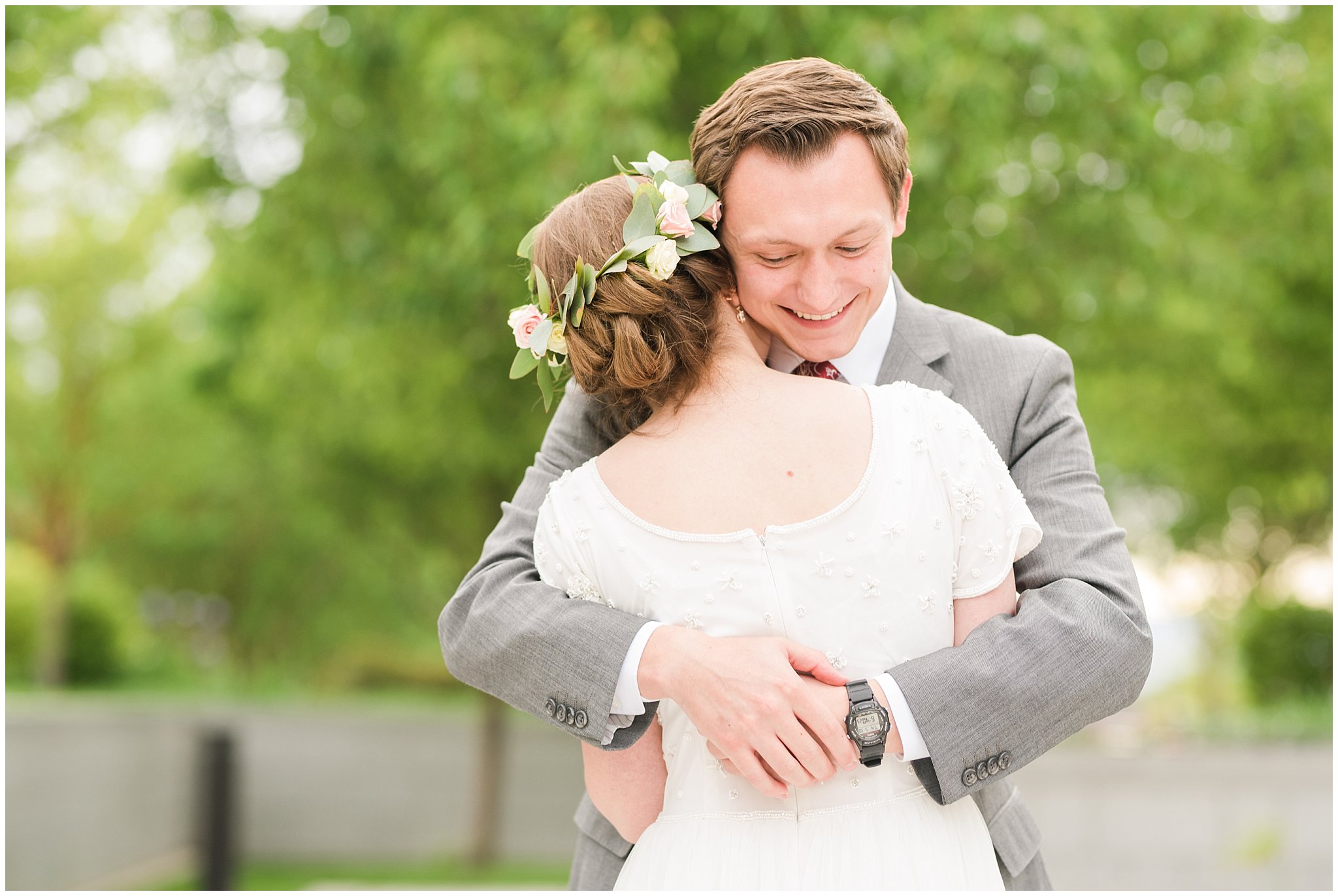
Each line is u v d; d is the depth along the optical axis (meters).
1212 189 5.89
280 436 7.78
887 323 1.88
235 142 6.47
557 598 1.56
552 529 1.58
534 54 5.08
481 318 5.82
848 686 1.41
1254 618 12.08
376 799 8.50
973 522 1.51
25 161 9.29
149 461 11.80
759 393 1.53
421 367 6.11
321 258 5.82
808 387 1.53
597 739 1.47
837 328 1.67
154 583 13.57
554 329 1.62
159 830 6.84
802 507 1.45
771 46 4.86
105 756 6.21
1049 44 4.88
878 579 1.44
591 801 1.95
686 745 1.52
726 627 1.45
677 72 5.23
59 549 12.98
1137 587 1.58
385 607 12.07
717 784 1.50
